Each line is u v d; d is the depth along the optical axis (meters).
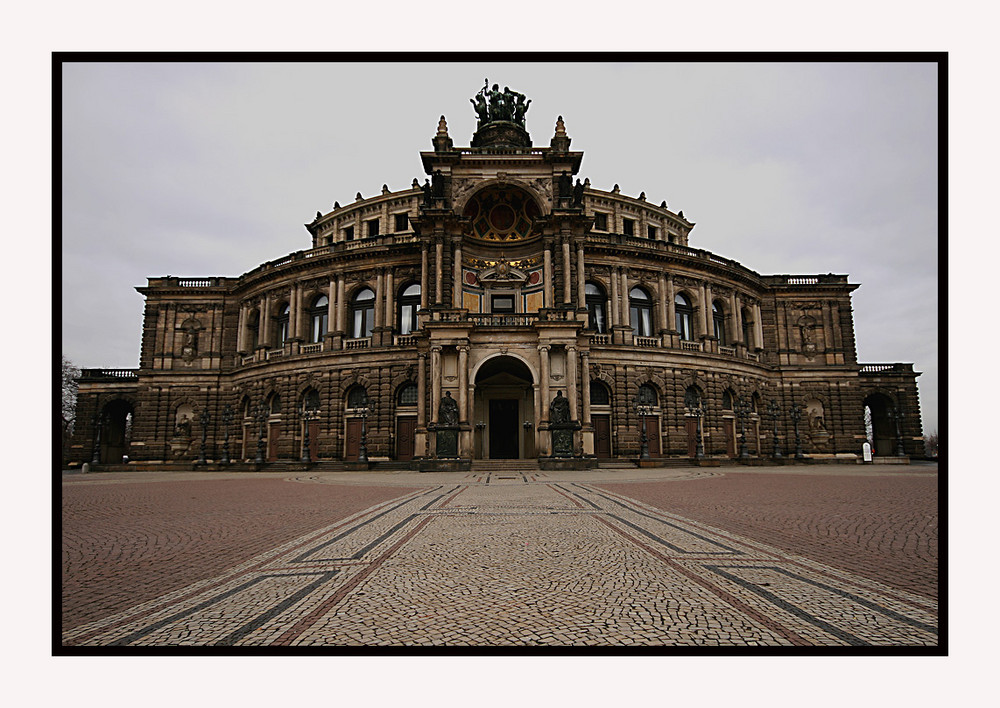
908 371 71.31
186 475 47.72
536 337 48.38
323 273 61.44
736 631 6.43
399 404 56.12
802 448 66.44
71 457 67.62
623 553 10.92
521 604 7.59
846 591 8.16
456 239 52.56
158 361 66.94
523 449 54.69
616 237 61.03
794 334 69.56
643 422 54.06
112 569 10.08
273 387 61.19
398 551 11.29
